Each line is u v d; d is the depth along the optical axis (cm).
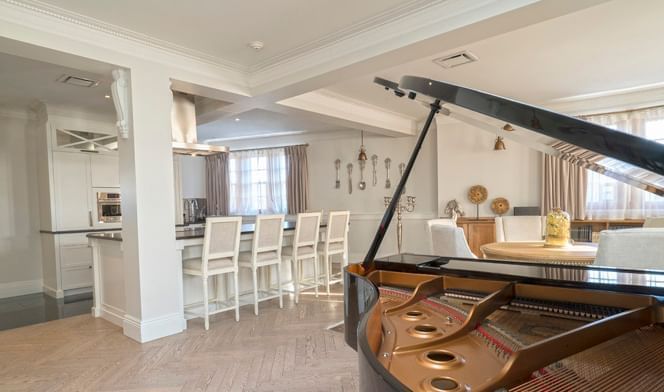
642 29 308
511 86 466
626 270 197
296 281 440
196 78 360
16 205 527
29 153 539
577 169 515
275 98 413
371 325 121
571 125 114
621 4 268
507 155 583
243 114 605
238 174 834
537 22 250
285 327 351
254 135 809
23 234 531
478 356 126
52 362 278
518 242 405
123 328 343
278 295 439
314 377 249
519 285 180
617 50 353
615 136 105
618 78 436
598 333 119
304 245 452
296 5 266
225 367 266
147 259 322
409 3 267
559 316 160
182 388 237
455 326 155
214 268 358
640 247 235
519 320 156
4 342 320
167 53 336
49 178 509
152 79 328
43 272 541
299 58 354
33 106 508
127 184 326
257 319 376
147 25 293
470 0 251
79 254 524
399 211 694
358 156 721
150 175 326
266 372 257
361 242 732
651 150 99
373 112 582
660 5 269
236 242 373
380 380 83
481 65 391
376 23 294
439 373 114
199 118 509
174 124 423
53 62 299
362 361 99
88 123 546
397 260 242
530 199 568
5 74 380
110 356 287
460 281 201
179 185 671
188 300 394
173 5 263
